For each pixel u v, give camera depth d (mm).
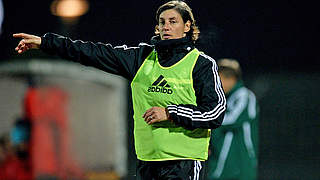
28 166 27172
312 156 30812
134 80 13172
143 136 13109
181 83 12766
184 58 12883
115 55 13250
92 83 29797
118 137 29984
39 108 28109
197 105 12828
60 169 27984
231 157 24312
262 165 30672
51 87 28844
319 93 31125
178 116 12375
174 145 12891
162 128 12891
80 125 29062
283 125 31109
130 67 13242
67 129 28578
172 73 12836
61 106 28609
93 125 29359
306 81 31453
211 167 24484
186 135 12922
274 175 30594
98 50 13242
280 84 31375
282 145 30922
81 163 28688
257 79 31328
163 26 13023
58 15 30688
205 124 12555
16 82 28828
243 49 31094
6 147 27281
